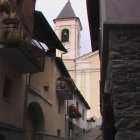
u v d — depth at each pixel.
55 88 17.84
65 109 21.69
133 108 6.45
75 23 45.50
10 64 10.64
